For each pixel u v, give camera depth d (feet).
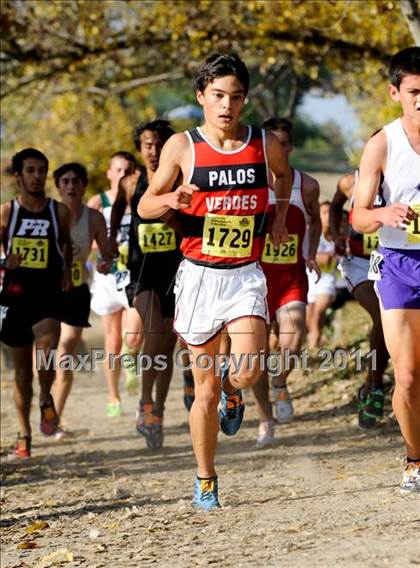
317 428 64.28
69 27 99.04
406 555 29.96
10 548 38.83
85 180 66.64
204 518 39.55
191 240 39.47
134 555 34.91
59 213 60.18
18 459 60.70
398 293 37.50
